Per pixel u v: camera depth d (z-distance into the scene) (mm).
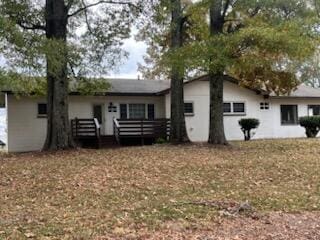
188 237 6750
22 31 14891
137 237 6691
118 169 13609
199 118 27703
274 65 22656
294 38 17688
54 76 17750
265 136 29672
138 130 25406
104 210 8484
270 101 29984
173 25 20672
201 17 22094
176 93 22281
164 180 11984
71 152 18328
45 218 7816
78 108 25250
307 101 31406
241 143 23172
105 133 25766
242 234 6980
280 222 7762
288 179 12383
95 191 10453
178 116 22250
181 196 9953
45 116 24469
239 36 17781
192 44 18859
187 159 15961
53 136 19266
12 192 10406
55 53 15148
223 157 16641
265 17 19391
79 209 8617
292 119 30844
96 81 21656
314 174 13125
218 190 10742
